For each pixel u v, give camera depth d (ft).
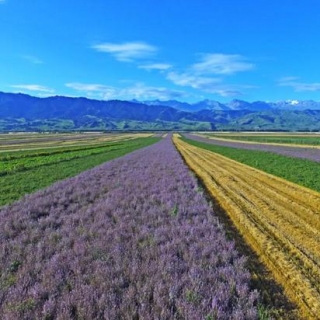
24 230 36.65
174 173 86.74
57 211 45.68
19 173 100.37
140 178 77.20
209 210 45.16
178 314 19.02
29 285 22.85
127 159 136.77
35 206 47.78
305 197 58.44
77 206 48.83
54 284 22.20
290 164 112.27
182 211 43.80
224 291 21.74
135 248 29.45
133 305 19.40
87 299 20.01
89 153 193.36
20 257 27.94
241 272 24.62
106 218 40.50
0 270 25.52
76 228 36.01
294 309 21.22
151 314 18.60
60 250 29.78
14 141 421.59
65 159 151.84
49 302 19.62
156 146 254.88
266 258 29.94
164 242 31.73
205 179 83.82
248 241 34.91
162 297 20.18
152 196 53.72
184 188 63.31
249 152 182.80
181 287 22.21
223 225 40.01
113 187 65.05
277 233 37.47
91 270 24.58
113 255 27.43
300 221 42.63
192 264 25.84
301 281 25.22
